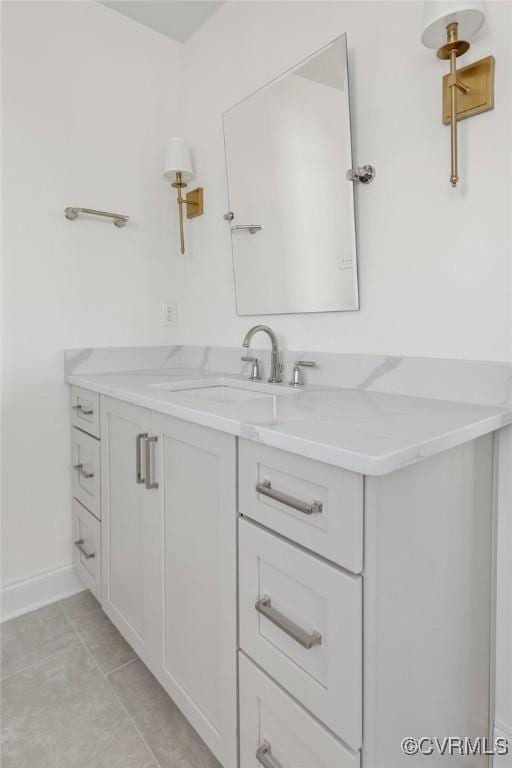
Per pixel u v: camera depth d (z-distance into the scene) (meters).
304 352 1.54
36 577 1.77
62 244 1.78
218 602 0.99
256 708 0.90
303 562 0.77
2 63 1.60
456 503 0.90
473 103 1.05
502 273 1.05
